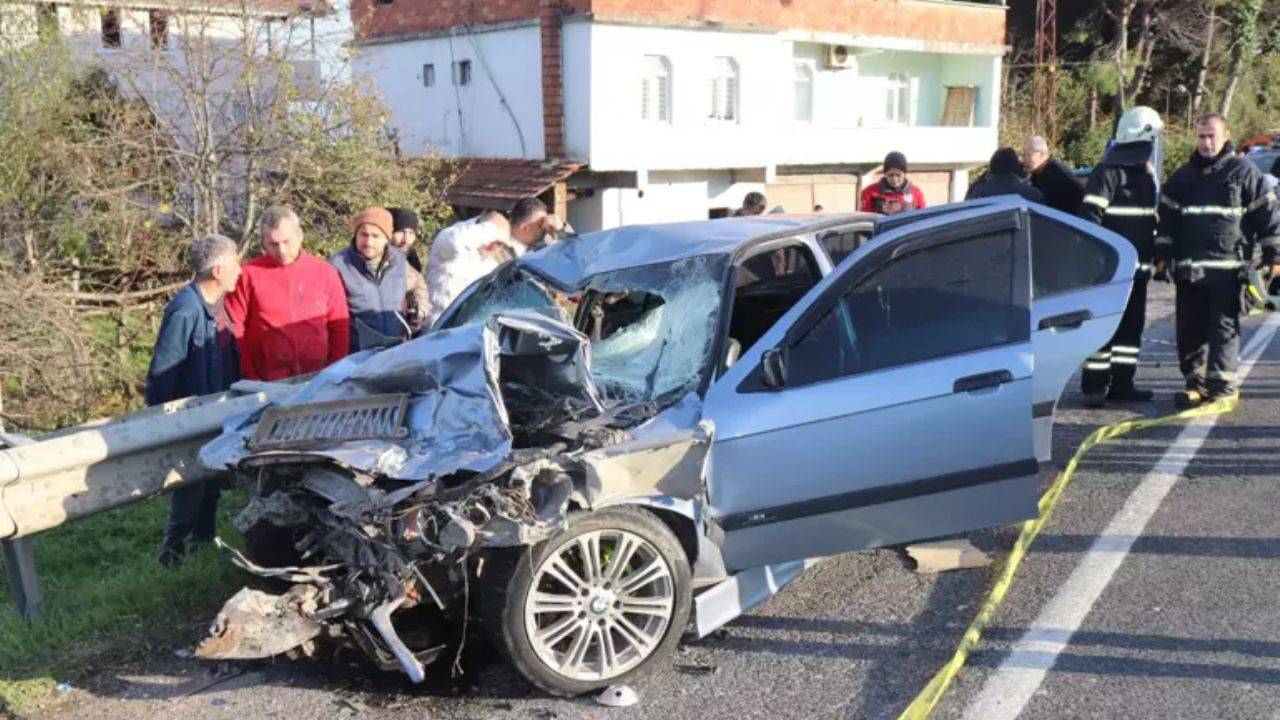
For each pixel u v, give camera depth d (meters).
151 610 4.66
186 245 11.98
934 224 4.54
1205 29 37.59
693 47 20.16
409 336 5.89
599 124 19.14
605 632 3.96
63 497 4.54
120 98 11.93
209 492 5.45
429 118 22.17
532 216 6.94
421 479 3.77
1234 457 6.57
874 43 24.20
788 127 22.11
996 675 3.98
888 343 4.46
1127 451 6.79
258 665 4.22
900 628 4.41
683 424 4.12
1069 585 4.78
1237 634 4.25
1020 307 4.57
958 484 4.48
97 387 10.28
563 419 4.23
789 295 5.18
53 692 4.01
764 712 3.78
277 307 5.85
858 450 4.35
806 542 4.35
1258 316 11.55
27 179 11.22
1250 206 7.33
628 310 5.32
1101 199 7.52
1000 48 27.25
